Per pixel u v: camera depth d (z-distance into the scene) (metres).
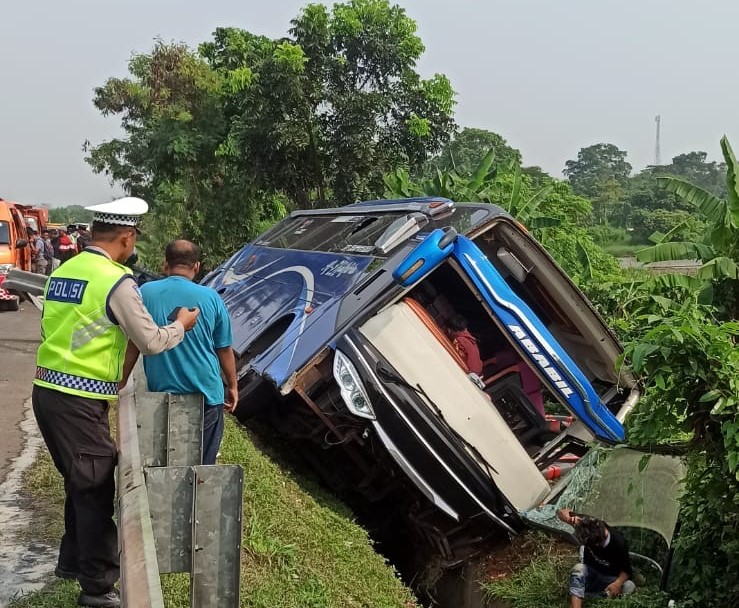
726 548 4.81
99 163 21.61
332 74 18.28
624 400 6.73
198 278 19.09
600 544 5.11
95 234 3.36
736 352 4.34
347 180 18.09
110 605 3.39
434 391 5.71
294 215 10.26
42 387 3.25
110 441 3.34
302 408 6.46
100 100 20.55
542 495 5.89
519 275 6.43
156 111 19.69
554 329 7.14
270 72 17.45
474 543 6.04
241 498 2.55
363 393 5.48
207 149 19.97
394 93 18.61
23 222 18.89
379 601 4.61
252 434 6.75
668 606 4.93
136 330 3.22
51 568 3.87
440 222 6.51
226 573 2.54
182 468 2.53
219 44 21.22
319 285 6.84
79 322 3.22
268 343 6.88
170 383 4.12
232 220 19.66
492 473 5.73
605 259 14.60
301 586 4.20
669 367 4.42
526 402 6.90
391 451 5.51
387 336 5.72
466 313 7.67
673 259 6.72
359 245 7.11
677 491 5.41
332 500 5.98
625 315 9.54
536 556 5.64
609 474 5.72
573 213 16.41
